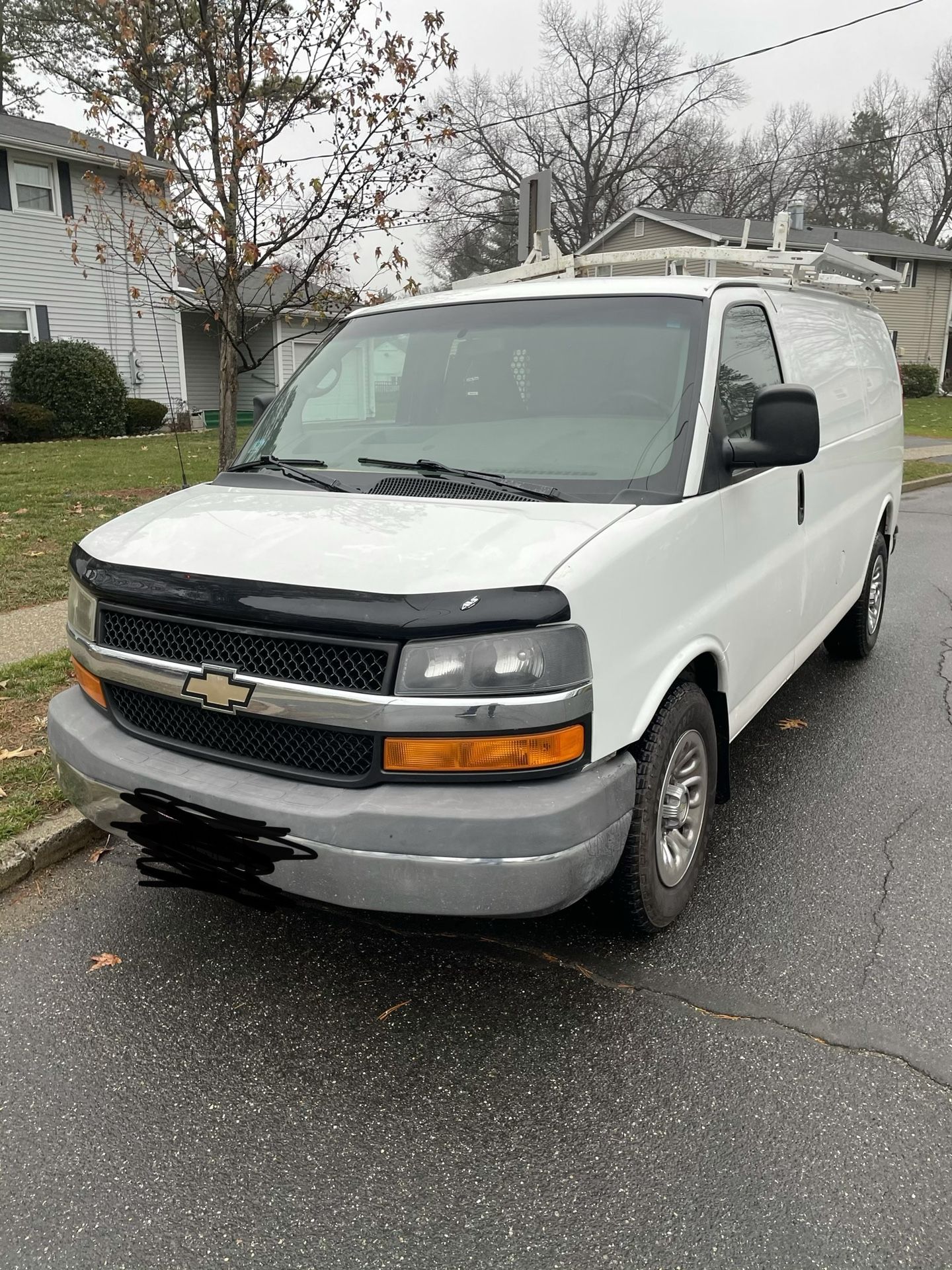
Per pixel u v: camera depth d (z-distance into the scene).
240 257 7.47
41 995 3.03
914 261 41.62
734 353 3.60
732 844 3.99
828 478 4.67
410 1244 2.14
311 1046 2.79
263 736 2.68
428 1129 2.47
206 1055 2.75
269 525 2.94
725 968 3.13
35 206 22.12
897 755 4.91
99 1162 2.38
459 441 3.44
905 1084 2.60
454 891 2.44
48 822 3.90
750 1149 2.38
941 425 28.23
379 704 2.44
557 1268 2.07
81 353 21.97
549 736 2.45
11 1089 2.62
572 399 3.38
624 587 2.67
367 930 3.37
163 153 7.65
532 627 2.42
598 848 2.57
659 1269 2.06
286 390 4.10
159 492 12.62
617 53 50.47
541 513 2.87
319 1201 2.25
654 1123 2.47
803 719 5.43
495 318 3.73
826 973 3.10
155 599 2.77
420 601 2.41
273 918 3.46
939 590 8.62
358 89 7.33
